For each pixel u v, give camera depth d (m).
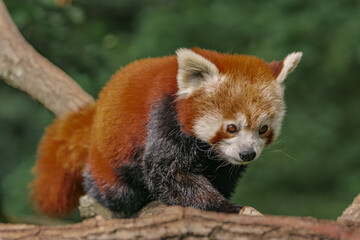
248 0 22.52
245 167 9.37
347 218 6.57
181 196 8.23
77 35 14.41
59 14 14.17
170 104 8.12
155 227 5.76
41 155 10.06
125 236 5.75
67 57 13.77
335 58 20.05
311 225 5.67
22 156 19.91
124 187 8.78
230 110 8.07
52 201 10.04
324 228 5.65
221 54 8.87
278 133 8.54
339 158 21.11
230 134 8.14
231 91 8.11
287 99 22.08
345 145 21.47
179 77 8.02
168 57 8.91
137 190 8.84
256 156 8.17
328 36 20.42
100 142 8.72
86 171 9.14
